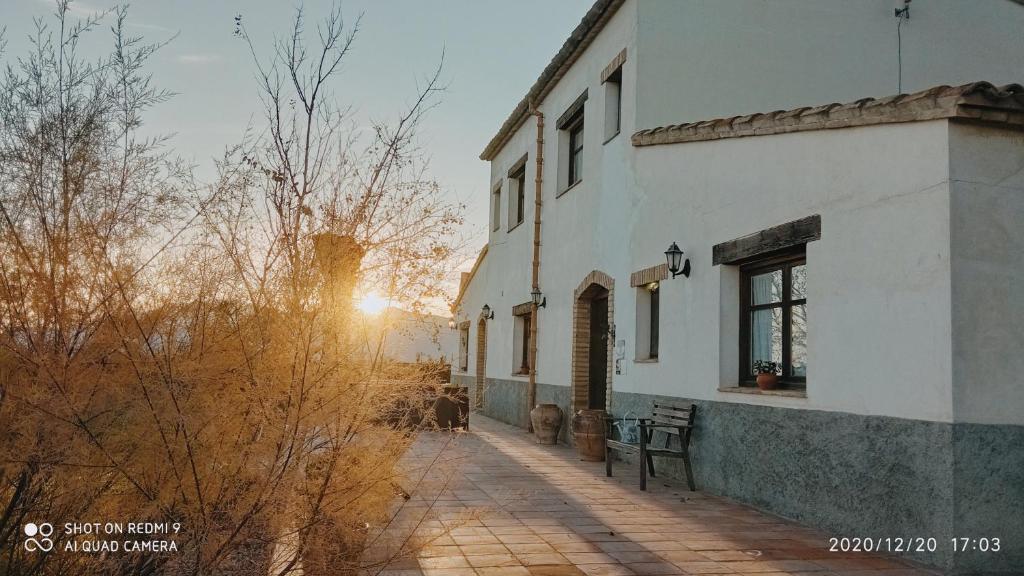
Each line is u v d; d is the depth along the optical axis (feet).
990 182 17.11
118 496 10.87
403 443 12.00
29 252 10.40
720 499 24.63
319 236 11.39
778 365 23.90
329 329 11.09
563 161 45.68
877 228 18.84
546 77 46.06
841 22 35.42
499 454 35.68
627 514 22.13
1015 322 16.92
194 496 10.61
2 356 10.04
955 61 35.76
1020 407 16.69
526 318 54.08
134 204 11.27
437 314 12.10
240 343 11.19
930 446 16.75
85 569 11.25
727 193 25.88
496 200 63.46
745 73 34.81
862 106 19.20
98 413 10.45
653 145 31.86
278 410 10.80
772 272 24.53
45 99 10.85
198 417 10.64
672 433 27.76
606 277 36.73
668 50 34.27
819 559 17.39
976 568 16.02
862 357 19.04
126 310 10.66
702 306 27.17
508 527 20.20
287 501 10.80
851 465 19.17
